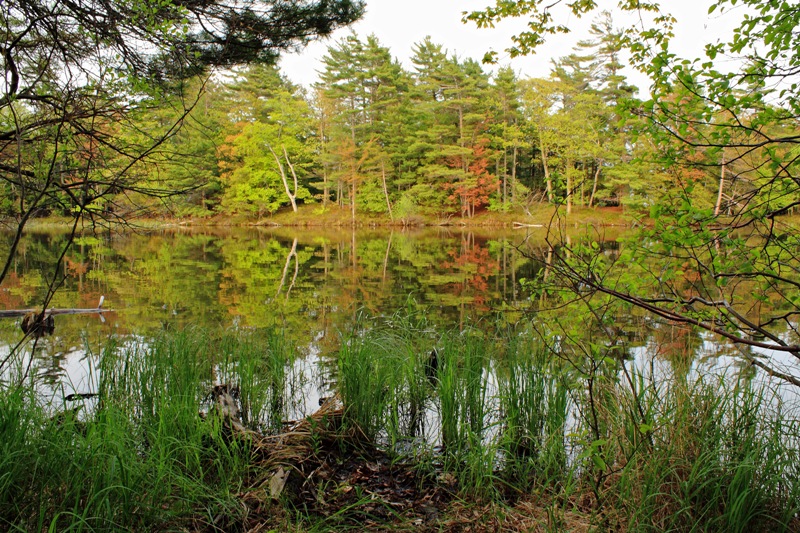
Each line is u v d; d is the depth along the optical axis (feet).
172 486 9.45
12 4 11.57
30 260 54.60
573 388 12.73
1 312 27.04
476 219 123.54
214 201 135.74
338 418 13.37
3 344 21.43
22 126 10.74
